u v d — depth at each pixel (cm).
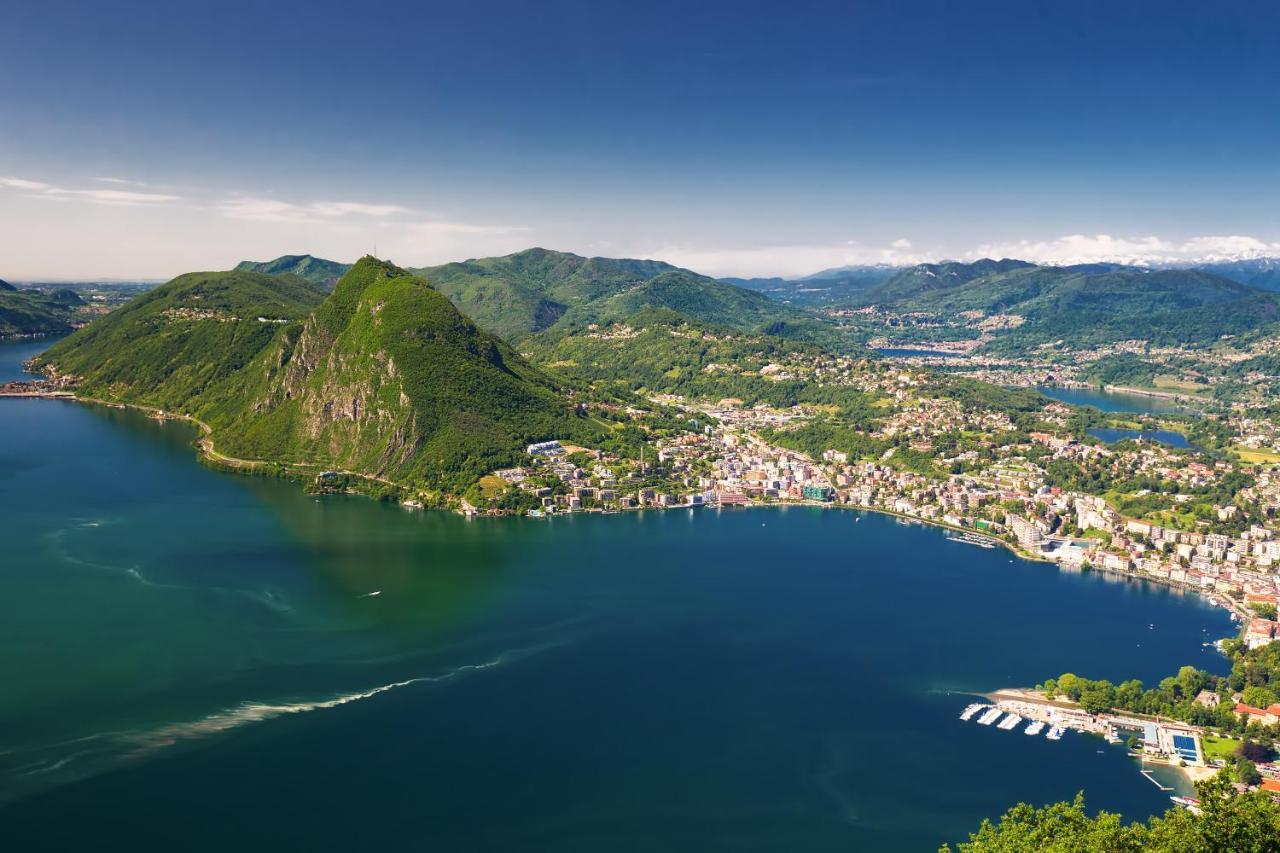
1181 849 12488
